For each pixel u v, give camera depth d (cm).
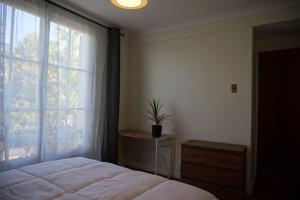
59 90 261
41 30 237
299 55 292
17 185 132
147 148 363
